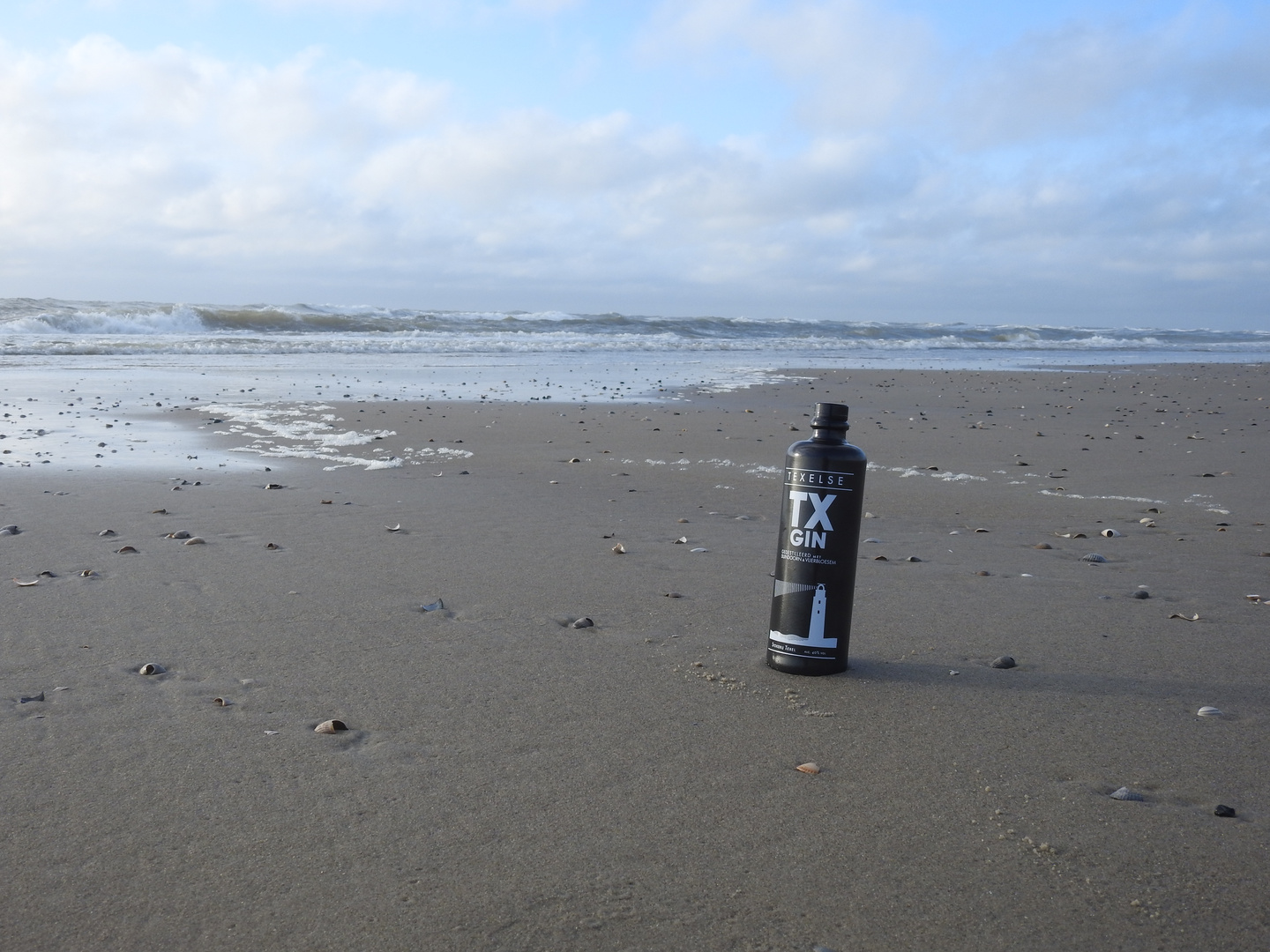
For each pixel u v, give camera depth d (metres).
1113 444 11.23
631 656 3.74
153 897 2.05
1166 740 3.00
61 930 1.93
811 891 2.12
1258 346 56.19
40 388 15.28
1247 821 2.49
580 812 2.46
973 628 4.21
